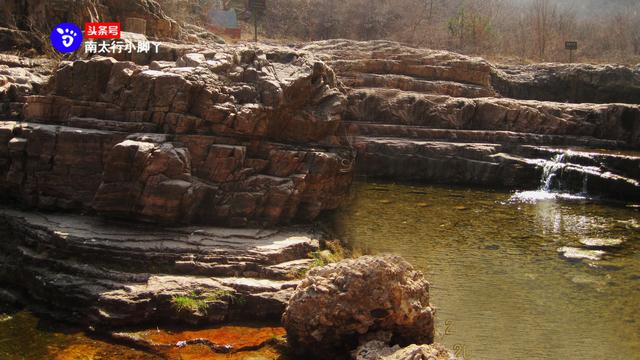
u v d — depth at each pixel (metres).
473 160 14.79
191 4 21.55
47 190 8.62
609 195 13.21
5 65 10.95
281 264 7.65
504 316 7.15
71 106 8.86
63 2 12.80
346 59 19.94
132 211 7.95
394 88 18.66
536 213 11.63
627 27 29.58
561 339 6.52
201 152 8.28
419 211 11.47
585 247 9.57
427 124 17.36
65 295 7.06
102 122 8.59
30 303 7.39
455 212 11.51
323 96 9.50
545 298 7.60
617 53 27.31
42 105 8.98
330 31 27.88
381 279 6.11
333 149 9.65
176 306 6.81
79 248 7.50
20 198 8.87
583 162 14.24
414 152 15.13
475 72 19.69
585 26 30.34
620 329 6.82
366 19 28.25
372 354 5.83
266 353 6.40
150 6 13.51
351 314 6.12
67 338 6.66
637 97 20.42
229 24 22.09
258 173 8.75
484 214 11.45
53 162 8.55
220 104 8.42
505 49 27.30
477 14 27.73
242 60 9.31
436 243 9.59
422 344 6.13
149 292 6.86
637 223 10.98
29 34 12.74
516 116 17.09
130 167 7.86
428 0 29.88
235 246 7.77
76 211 8.60
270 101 8.66
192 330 6.79
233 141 8.50
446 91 18.92
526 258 9.03
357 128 16.64
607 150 15.98
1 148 8.66
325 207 9.55
